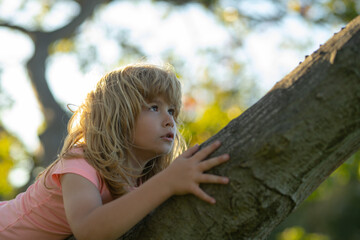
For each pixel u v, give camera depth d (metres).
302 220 17.11
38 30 13.11
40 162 11.70
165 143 2.34
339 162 1.67
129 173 2.32
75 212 1.92
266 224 1.67
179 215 1.74
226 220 1.68
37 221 2.20
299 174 1.62
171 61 11.19
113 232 1.79
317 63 1.63
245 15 14.08
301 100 1.61
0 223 2.27
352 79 1.55
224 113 6.73
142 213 1.76
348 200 18.47
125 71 2.44
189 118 6.64
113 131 2.27
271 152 1.62
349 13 12.55
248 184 1.65
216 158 1.69
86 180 2.02
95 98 2.38
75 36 14.44
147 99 2.35
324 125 1.58
